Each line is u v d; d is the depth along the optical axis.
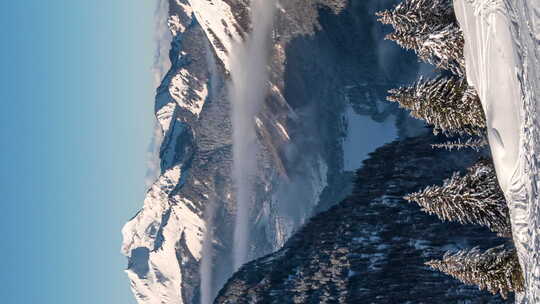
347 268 94.88
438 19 32.44
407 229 91.56
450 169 90.12
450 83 31.80
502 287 28.56
